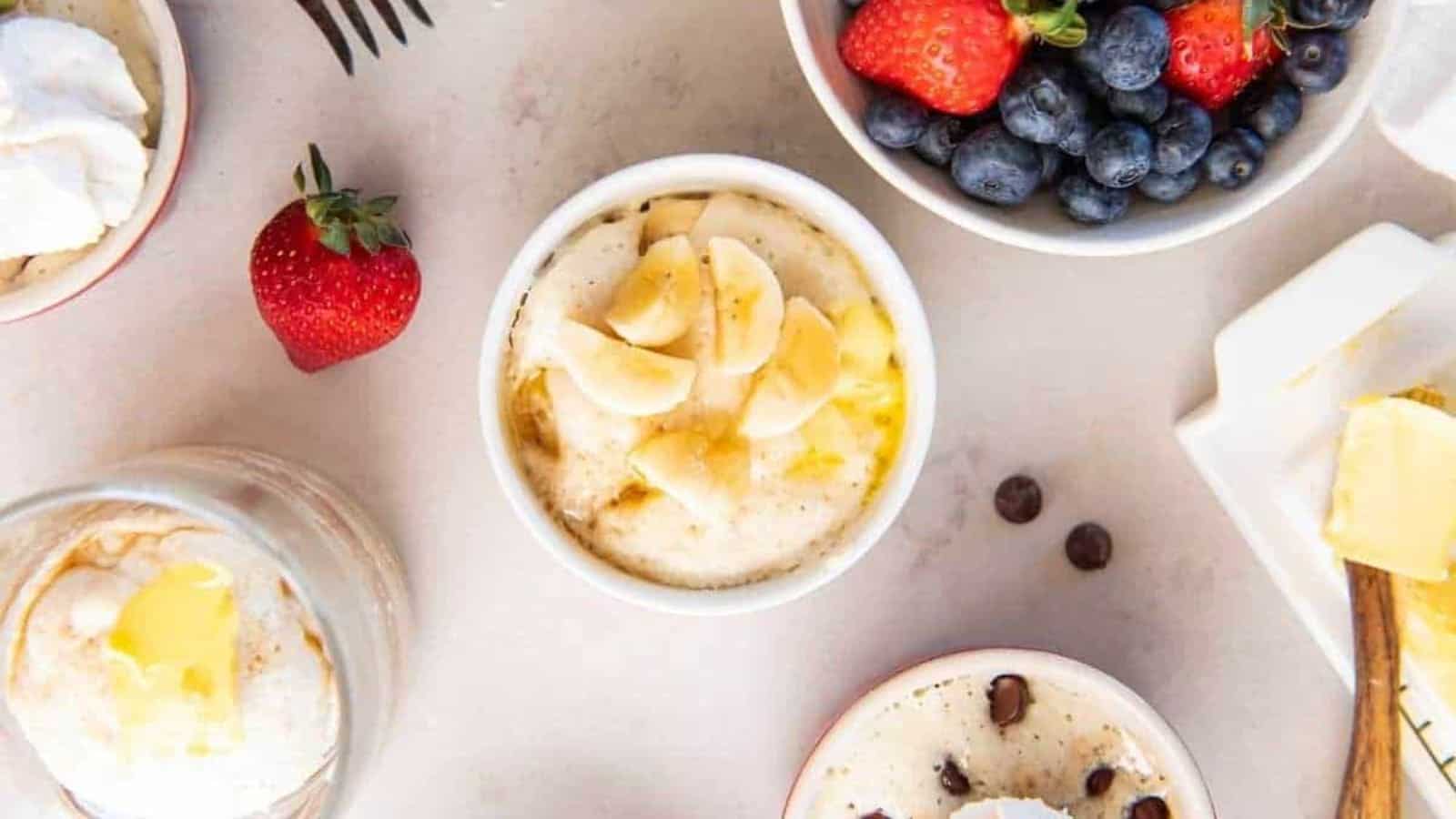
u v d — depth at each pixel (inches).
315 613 18.2
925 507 20.6
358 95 20.1
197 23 20.0
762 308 18.7
